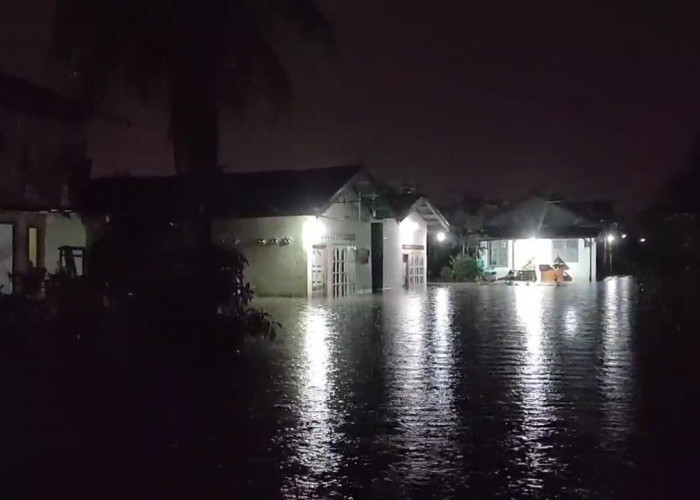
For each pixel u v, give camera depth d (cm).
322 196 3328
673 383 1274
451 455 868
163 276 1501
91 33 1562
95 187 2338
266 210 3300
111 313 1441
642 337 1872
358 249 3762
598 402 1133
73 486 766
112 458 855
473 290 4066
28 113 2105
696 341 1780
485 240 5338
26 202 2222
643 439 931
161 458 857
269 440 927
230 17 1599
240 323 1565
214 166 1648
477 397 1166
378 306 2886
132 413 1053
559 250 5341
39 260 2306
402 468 822
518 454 871
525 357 1555
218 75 1608
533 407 1101
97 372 1295
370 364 1459
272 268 3347
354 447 900
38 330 1398
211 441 922
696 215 3375
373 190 3784
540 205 5566
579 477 790
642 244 4481
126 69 1578
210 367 1384
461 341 1805
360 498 731
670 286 3030
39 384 1210
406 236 4269
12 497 736
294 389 1217
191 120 1625
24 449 889
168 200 1653
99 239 1612
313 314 2528
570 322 2253
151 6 1562
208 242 1630
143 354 1398
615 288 4216
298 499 730
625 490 750
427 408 1093
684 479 782
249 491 752
